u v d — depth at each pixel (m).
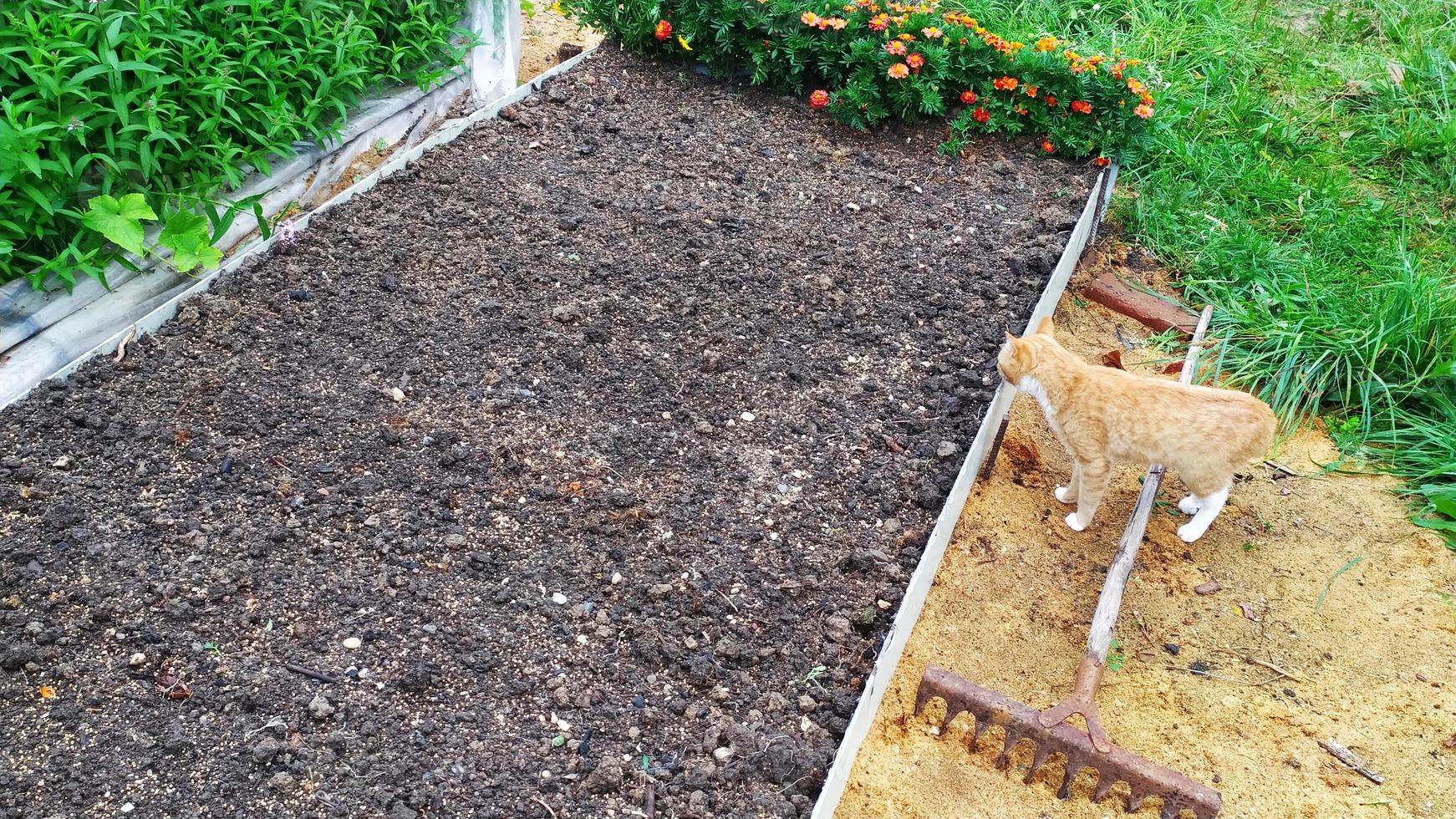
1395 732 3.31
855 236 5.04
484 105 5.84
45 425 3.49
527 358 4.10
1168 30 7.16
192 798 2.61
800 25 5.95
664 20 6.09
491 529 3.41
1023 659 3.46
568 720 2.91
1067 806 3.04
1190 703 3.38
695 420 3.93
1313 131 6.48
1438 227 5.74
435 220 4.75
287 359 3.92
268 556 3.21
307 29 4.80
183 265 4.12
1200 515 3.88
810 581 3.38
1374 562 3.94
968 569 3.74
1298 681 3.47
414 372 3.95
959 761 3.12
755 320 4.45
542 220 4.85
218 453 3.51
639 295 4.50
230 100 4.51
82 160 3.81
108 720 2.75
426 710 2.88
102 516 3.24
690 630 3.18
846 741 2.86
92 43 4.04
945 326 4.52
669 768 2.82
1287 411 4.58
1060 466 4.25
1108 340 4.98
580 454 3.72
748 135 5.76
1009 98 5.86
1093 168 5.71
